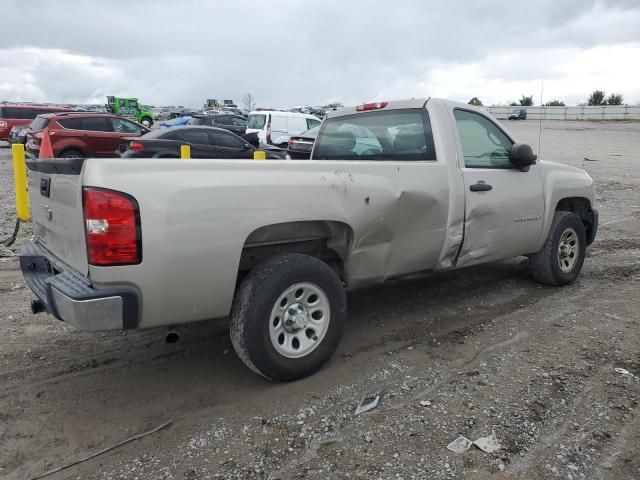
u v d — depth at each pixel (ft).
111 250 9.17
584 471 8.71
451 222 14.16
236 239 10.30
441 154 14.20
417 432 9.76
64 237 10.74
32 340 14.01
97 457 9.23
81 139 51.29
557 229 17.66
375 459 9.02
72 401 11.05
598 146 85.87
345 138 16.88
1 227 27.35
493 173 15.39
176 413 10.60
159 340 14.07
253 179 10.54
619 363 12.48
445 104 14.85
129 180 9.27
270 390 11.41
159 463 9.03
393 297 17.29
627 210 34.32
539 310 16.08
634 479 8.54
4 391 11.40
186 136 43.52
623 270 20.57
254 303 10.73
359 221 12.14
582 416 10.27
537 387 11.34
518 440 9.49
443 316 15.64
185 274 9.86
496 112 163.73
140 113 163.22
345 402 10.87
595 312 15.88
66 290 9.52
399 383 11.62
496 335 14.21
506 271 20.25
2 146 81.10
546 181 17.22
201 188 9.87
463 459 9.00
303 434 9.78
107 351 13.41
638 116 171.94
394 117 15.44
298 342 11.65
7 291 17.87
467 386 11.43
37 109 74.49
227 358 13.02
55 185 10.80
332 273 11.80
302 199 11.13
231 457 9.16
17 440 9.71
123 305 9.39
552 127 135.64
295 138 47.32
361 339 14.01
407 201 12.98
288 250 12.25
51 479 8.68
